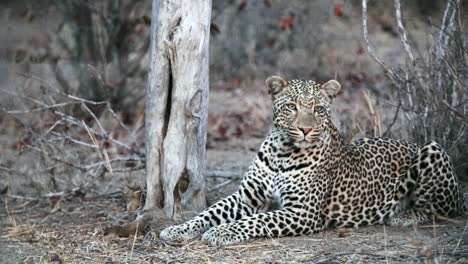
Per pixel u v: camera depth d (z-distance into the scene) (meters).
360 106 17.02
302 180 10.40
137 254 9.80
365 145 11.11
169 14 10.85
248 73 22.67
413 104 13.11
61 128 13.92
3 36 19.17
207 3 10.94
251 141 17.25
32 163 14.30
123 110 18.38
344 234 10.49
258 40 23.44
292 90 10.45
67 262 9.55
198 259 9.52
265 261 9.33
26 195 13.15
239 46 23.30
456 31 12.33
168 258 9.57
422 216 10.85
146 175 11.41
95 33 18.72
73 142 13.59
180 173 11.16
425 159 10.88
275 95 10.76
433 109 12.80
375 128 13.60
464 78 12.59
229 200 10.81
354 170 10.82
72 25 18.89
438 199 10.85
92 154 14.47
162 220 11.09
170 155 11.12
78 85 18.14
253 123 18.41
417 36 19.03
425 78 13.04
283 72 21.03
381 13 25.83
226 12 23.19
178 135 11.09
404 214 10.93
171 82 11.12
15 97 15.85
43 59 18.50
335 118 14.10
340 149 10.73
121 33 18.81
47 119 14.84
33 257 9.78
